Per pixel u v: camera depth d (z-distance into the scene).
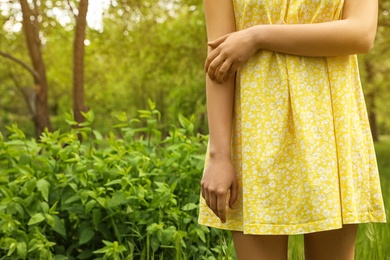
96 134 3.53
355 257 3.18
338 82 1.75
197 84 7.33
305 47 1.69
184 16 8.17
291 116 1.71
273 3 1.74
